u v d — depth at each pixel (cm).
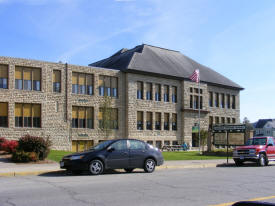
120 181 1242
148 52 4428
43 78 3303
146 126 4025
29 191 994
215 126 3206
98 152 1483
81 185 1126
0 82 3091
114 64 4175
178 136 4347
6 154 2194
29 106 3234
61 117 3394
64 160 1471
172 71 4312
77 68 3531
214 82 4784
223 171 1681
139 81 3994
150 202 833
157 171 1678
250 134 3070
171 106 4284
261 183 1209
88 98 3588
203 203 826
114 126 3747
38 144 1969
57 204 801
